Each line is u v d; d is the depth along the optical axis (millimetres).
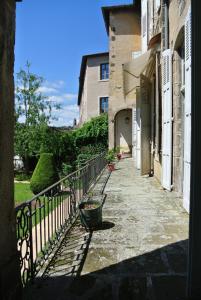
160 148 9734
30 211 3523
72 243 4734
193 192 3004
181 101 7535
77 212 6367
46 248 4230
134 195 7879
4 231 2869
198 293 3025
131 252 4320
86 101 29422
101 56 28641
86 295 3293
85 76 30625
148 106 11570
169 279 3570
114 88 20031
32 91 18688
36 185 11914
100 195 7910
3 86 2840
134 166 15047
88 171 8734
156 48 9406
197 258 3023
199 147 2965
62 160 20078
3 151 2857
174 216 5930
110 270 3818
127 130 20562
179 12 6727
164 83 8195
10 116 2971
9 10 2934
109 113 20125
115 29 20016
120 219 5812
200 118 2953
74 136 22391
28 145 18578
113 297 3256
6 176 2906
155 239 4766
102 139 22844
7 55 2896
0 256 2801
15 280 3006
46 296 3283
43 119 18750
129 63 10820
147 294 3285
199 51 2936
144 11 14469
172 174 7891
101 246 4559
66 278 3646
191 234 3031
